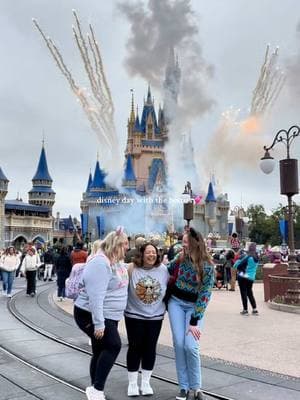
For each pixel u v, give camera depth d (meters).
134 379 6.55
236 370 7.84
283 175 17.72
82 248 17.58
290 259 17.70
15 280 31.95
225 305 17.56
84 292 6.39
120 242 6.22
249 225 118.06
